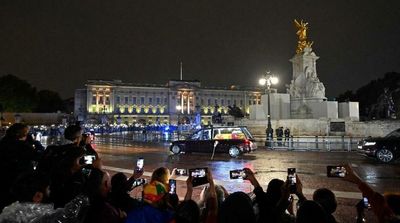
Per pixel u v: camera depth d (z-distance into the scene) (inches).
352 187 470.9
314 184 494.9
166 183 216.8
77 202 168.4
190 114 6353.3
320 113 1717.5
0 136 1289.4
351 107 1785.2
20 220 161.2
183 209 173.5
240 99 6752.0
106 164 768.9
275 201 200.4
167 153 1048.8
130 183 227.3
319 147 1177.4
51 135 2154.3
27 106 4611.2
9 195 237.8
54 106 5964.6
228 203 155.3
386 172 623.8
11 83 4431.6
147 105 6338.6
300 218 148.8
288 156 911.7
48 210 167.6
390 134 824.3
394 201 162.9
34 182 170.4
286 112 1790.1
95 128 3233.3
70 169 222.4
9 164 249.9
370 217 324.5
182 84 6427.2
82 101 6127.0
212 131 956.0
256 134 1609.3
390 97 2183.8
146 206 173.6
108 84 6082.7
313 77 1804.9
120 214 177.3
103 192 174.7
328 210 181.6
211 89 6614.2
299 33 1870.1
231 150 901.8
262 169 663.1
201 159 866.8
